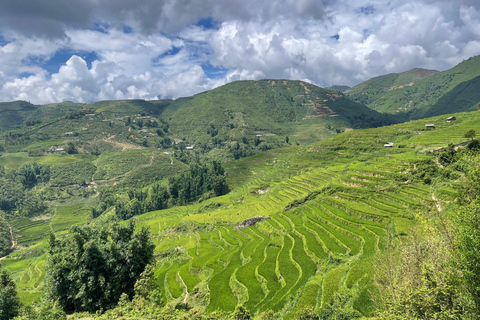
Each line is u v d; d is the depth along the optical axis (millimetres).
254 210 92375
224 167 186500
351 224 57875
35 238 141250
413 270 22438
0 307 30156
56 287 37750
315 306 34406
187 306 41188
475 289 16031
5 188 172875
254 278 47250
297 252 52312
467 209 18422
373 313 26891
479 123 106125
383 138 139625
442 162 71000
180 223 103062
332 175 102438
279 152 194750
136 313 30125
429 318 17891
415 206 56344
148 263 40281
